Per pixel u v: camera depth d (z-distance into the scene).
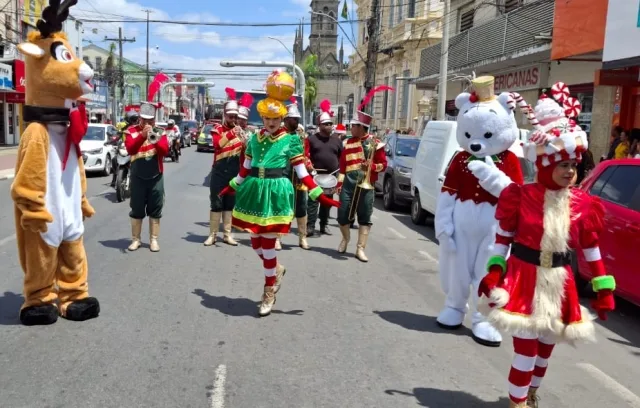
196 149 38.28
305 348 4.87
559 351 5.27
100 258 7.67
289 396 3.99
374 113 38.47
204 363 4.46
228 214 8.80
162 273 7.03
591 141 15.10
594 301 3.69
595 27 12.38
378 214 13.49
